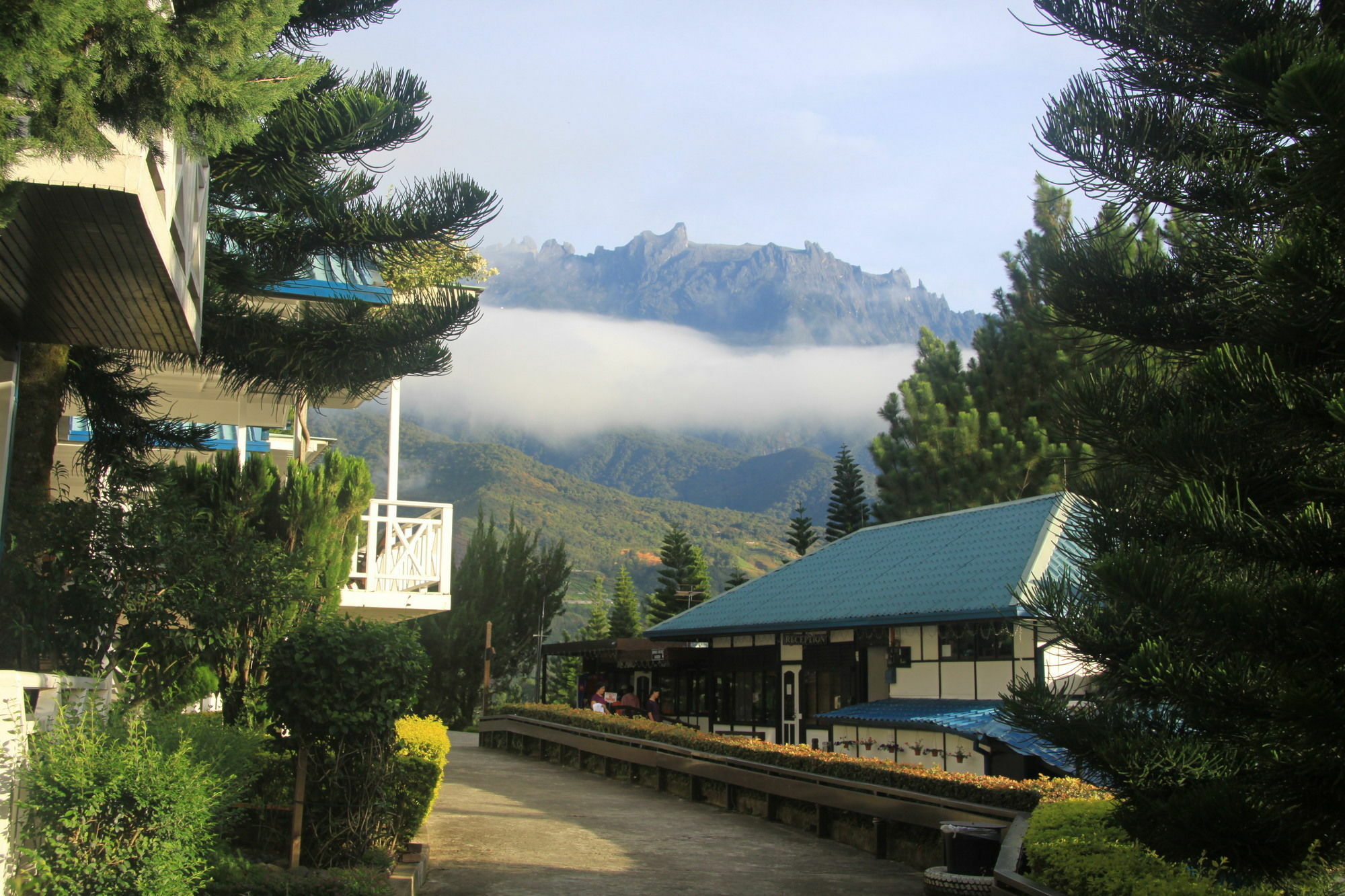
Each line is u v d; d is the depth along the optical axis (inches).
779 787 589.3
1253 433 275.3
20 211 274.5
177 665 410.3
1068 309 414.0
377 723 333.4
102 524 382.3
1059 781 453.4
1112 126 392.8
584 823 573.0
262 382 522.9
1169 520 267.7
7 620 348.5
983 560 826.2
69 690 269.4
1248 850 246.7
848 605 890.7
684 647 1098.1
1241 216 372.8
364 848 338.0
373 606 750.5
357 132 472.7
